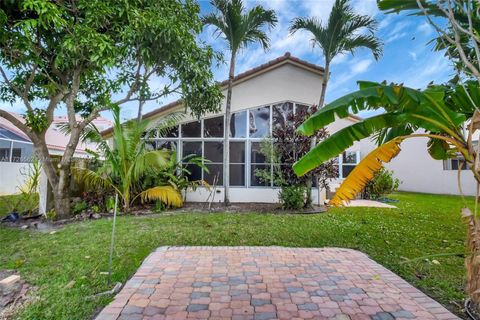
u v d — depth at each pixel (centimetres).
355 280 374
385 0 342
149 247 507
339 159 1364
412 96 294
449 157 432
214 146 1145
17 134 1411
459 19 343
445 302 315
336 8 860
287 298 325
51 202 831
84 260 435
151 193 899
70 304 305
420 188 1745
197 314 289
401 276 388
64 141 1794
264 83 1141
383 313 292
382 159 331
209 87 877
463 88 320
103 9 659
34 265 415
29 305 304
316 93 1159
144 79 843
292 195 922
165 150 1012
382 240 560
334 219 754
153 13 703
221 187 1130
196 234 590
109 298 321
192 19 839
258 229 635
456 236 586
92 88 954
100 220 725
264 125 1141
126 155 867
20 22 591
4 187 1256
